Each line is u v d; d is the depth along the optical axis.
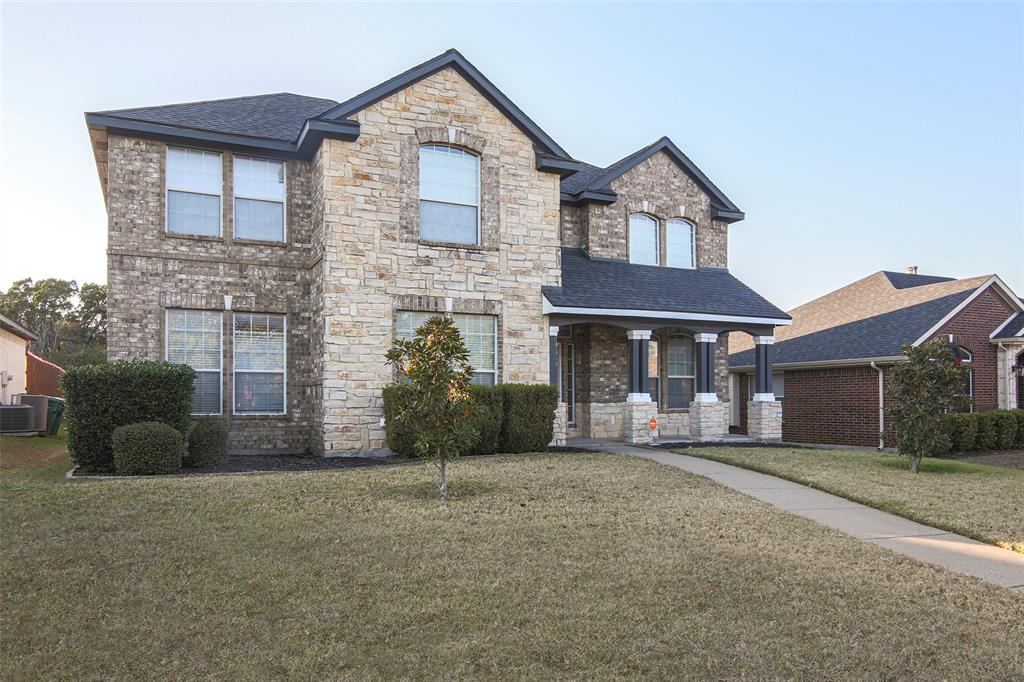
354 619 5.37
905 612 5.68
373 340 14.86
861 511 9.55
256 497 9.15
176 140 15.00
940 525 8.72
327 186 14.62
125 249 14.59
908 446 13.24
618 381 19.42
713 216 21.34
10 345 22.98
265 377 15.73
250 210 15.73
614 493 10.00
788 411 23.89
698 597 5.90
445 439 9.48
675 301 18.17
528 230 16.62
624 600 5.79
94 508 8.40
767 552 7.21
